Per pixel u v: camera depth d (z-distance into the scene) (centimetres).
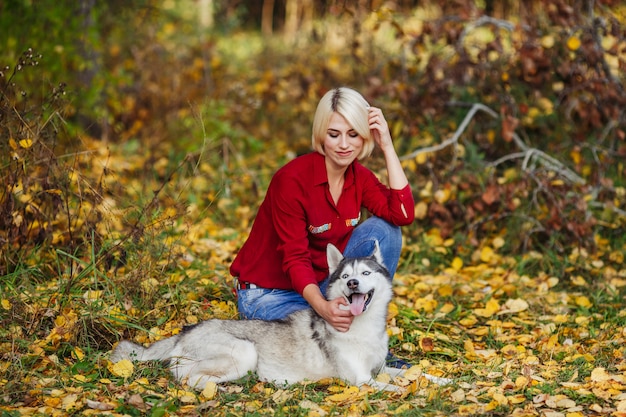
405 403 410
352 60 1123
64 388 418
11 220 564
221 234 745
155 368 446
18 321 494
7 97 577
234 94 1155
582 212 733
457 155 772
